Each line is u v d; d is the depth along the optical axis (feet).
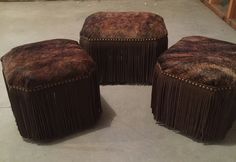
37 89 4.08
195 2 11.12
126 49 5.57
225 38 8.02
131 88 5.96
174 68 4.29
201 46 4.80
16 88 4.12
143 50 5.57
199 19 9.44
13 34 8.55
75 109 4.51
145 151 4.42
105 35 5.48
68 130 4.66
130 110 5.32
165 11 10.21
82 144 4.57
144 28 5.52
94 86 4.60
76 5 10.94
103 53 5.64
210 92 4.02
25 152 4.45
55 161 4.29
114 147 4.51
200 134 4.43
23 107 4.24
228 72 4.10
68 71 4.25
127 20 5.74
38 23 9.33
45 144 4.58
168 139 4.64
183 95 4.29
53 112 4.34
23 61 4.41
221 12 9.50
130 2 11.16
